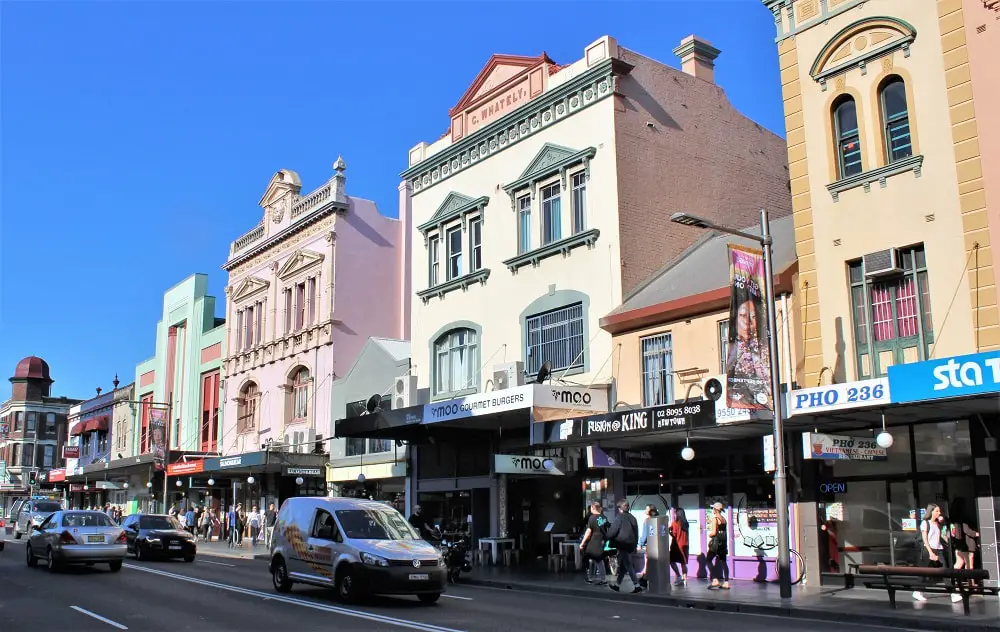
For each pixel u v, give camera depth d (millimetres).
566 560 23125
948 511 17000
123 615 13773
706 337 21375
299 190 41969
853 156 19250
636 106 25625
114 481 57375
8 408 94000
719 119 28109
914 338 17641
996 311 16359
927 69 17984
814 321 19188
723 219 27219
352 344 37812
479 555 25078
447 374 29766
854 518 18391
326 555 16156
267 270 43281
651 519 17875
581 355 24750
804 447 16406
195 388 49656
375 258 39344
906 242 17891
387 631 12125
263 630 12180
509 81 28531
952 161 17375
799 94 20172
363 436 28312
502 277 27812
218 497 45438
